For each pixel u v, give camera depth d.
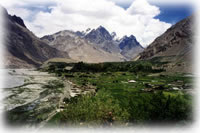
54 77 138.88
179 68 170.62
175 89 63.69
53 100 50.59
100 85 82.19
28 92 64.12
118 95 51.59
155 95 19.28
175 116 16.58
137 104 19.19
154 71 170.62
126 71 183.00
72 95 58.88
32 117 34.00
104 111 20.03
